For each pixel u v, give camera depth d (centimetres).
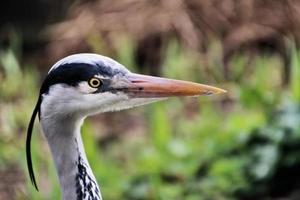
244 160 1193
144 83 736
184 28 1573
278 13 1583
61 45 1622
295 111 1213
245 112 1318
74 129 738
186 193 1171
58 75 726
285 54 1533
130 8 1620
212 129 1270
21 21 1673
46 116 733
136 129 1388
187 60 1515
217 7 1592
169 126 1316
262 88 1323
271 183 1181
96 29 1605
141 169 1204
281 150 1188
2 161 1291
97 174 1182
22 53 1636
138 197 1162
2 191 1221
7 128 1357
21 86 1492
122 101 734
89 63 727
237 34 1566
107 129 1395
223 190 1173
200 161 1210
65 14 1666
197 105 1409
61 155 737
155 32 1578
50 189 1165
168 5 1599
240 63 1499
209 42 1555
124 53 1528
